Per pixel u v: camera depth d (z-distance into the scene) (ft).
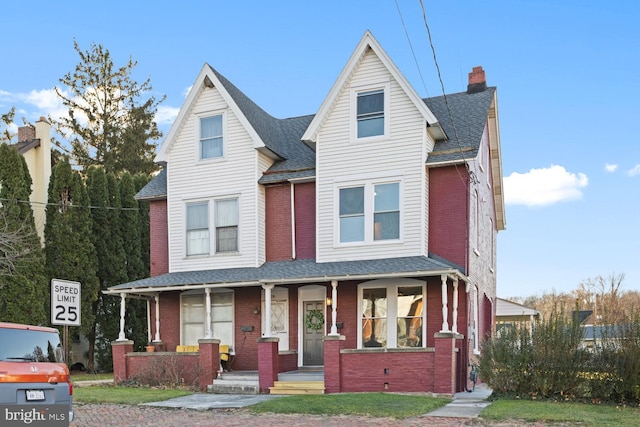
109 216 84.28
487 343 48.98
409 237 57.11
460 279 55.93
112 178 85.97
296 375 55.83
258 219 63.62
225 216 65.10
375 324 58.75
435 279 57.36
